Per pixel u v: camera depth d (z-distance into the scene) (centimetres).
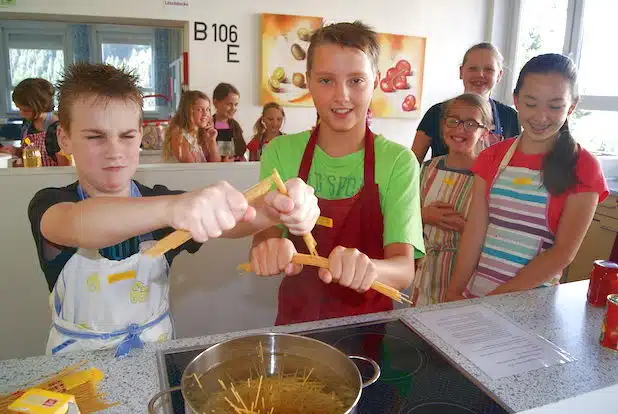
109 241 67
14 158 263
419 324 92
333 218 108
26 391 63
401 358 80
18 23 398
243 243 180
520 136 131
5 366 74
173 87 420
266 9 360
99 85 82
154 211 61
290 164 115
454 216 158
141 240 91
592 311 100
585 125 350
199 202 58
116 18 338
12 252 157
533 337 88
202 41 351
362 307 112
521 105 121
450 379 74
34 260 160
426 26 406
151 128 339
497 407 68
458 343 85
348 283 74
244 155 336
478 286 129
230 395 63
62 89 85
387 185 106
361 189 108
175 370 74
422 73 411
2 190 152
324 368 68
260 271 80
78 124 82
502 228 127
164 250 58
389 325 91
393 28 397
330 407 60
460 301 104
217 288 181
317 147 113
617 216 260
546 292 109
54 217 74
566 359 81
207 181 175
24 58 407
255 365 69
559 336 89
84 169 85
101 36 409
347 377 64
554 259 116
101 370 73
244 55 362
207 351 67
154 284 91
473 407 68
